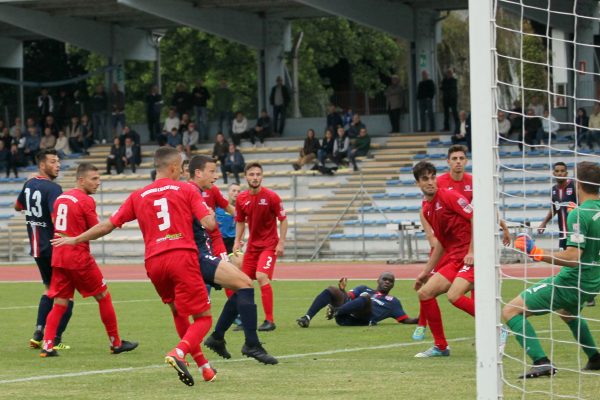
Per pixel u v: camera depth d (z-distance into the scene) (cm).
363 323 2402
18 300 3331
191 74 9356
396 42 9788
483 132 1215
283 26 6594
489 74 1216
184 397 1412
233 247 2700
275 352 1930
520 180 5181
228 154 5822
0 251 5866
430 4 6100
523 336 1470
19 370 1734
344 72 9625
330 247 5316
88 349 2053
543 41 5894
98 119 6644
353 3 5703
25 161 6531
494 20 1220
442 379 1540
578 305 1507
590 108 5575
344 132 5812
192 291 1511
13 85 7350
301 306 2944
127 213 1553
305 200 5688
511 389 1441
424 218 1988
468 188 2052
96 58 8844
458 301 1812
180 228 1520
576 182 1527
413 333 2219
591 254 1527
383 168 5772
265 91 6581
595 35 5753
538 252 1498
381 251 5212
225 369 1694
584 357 1772
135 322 2578
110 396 1431
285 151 6194
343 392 1427
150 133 6706
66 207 1927
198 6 6050
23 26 6194
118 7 6228
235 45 9212
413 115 6188
